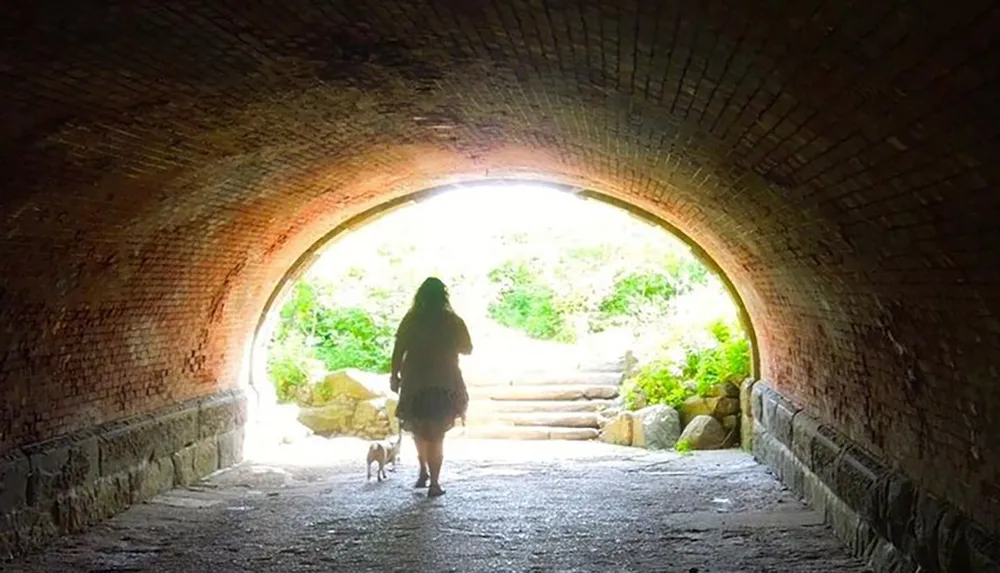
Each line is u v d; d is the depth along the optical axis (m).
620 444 15.93
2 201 6.48
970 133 3.82
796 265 8.05
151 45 5.47
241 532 8.74
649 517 9.36
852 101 4.49
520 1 5.13
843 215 5.91
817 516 9.10
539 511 9.73
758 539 8.27
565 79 6.85
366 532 8.75
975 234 4.39
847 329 7.52
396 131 9.27
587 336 22.81
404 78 7.06
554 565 7.52
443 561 7.66
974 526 5.19
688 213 11.31
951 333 5.27
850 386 7.99
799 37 4.24
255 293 13.39
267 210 10.95
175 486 11.02
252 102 7.05
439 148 10.59
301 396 17.83
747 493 10.59
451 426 10.63
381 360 21.34
